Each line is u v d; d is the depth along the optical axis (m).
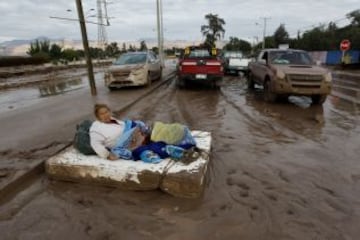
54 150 5.16
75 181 4.14
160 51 29.41
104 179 4.00
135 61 14.02
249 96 11.71
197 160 4.18
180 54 16.41
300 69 9.56
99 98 10.82
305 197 3.72
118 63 14.06
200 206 3.54
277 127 6.95
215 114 8.39
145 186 3.87
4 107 10.40
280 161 4.85
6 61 32.38
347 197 3.73
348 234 3.03
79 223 3.24
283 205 3.53
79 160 4.18
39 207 3.57
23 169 4.36
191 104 10.00
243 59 21.73
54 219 3.32
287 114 8.39
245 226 3.14
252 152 5.25
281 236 2.99
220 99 11.00
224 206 3.52
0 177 4.13
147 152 4.12
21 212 3.47
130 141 4.30
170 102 10.41
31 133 6.23
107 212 3.45
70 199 3.74
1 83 19.41
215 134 6.35
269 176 4.30
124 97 10.91
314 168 4.57
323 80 9.31
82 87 15.61
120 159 4.18
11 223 3.25
